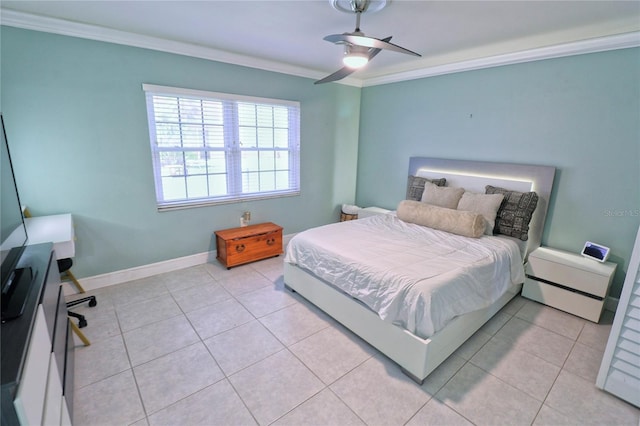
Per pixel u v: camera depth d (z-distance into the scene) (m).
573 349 2.21
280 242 3.89
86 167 2.74
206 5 2.16
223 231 3.68
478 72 3.32
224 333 2.34
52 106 2.51
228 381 1.88
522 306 2.80
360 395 1.79
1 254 1.39
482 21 2.40
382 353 2.12
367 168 4.80
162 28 2.61
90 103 2.66
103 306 2.67
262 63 3.55
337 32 2.67
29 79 2.39
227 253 3.43
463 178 3.53
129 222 3.05
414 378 1.89
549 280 2.76
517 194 2.95
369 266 2.16
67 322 1.96
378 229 3.08
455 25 2.48
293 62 3.68
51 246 1.89
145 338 2.26
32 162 2.50
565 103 2.78
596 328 2.47
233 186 3.71
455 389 1.84
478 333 2.39
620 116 2.52
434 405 1.72
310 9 2.21
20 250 1.73
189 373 1.94
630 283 1.65
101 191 2.85
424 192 3.58
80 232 2.81
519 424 1.62
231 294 2.93
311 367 2.00
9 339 1.04
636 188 2.52
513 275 2.64
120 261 3.07
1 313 1.16
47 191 2.60
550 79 2.84
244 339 2.28
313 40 2.89
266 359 2.07
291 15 2.31
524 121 3.05
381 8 2.14
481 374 1.96
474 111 3.42
